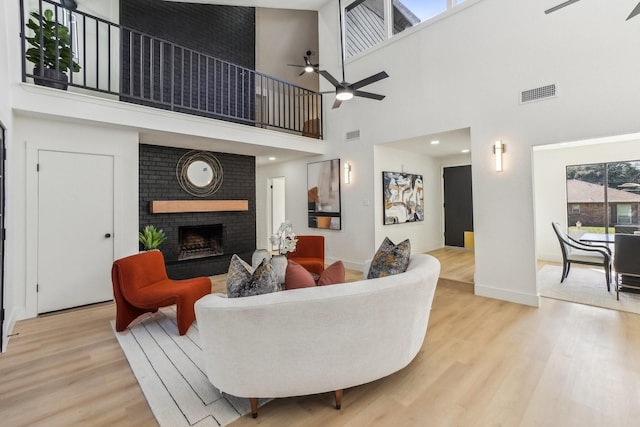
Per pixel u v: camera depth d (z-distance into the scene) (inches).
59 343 105.4
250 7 247.1
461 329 113.8
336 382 69.3
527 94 137.8
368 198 210.2
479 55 152.7
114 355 97.3
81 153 140.0
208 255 220.4
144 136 165.6
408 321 75.0
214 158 220.4
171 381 82.1
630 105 113.9
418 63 178.1
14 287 124.2
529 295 139.2
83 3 184.2
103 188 146.0
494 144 148.2
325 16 235.0
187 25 214.8
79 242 140.2
